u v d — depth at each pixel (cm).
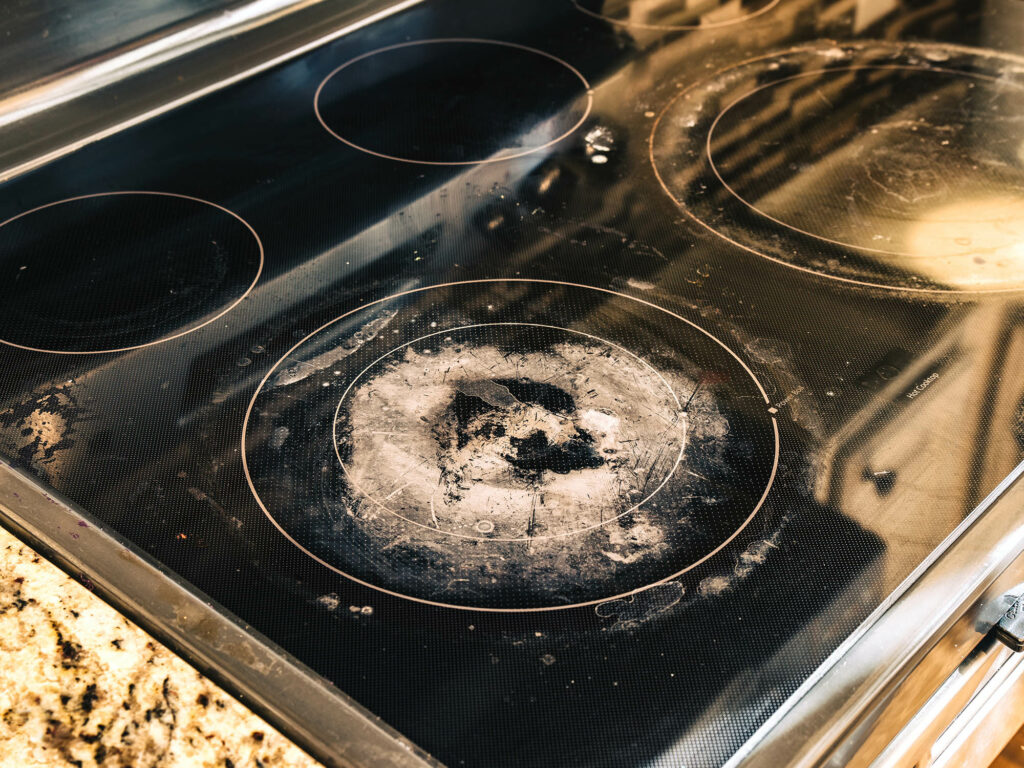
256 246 76
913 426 58
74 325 68
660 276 72
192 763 39
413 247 75
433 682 44
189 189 84
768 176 84
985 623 52
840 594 48
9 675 42
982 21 111
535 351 64
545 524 52
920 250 75
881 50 105
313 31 109
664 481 55
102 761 39
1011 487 54
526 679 44
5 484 54
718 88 98
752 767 41
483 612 48
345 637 46
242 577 49
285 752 40
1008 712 64
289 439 58
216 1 108
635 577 49
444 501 54
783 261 73
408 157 88
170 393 62
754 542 51
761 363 63
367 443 58
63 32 95
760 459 56
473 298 69
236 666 44
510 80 100
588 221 78
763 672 45
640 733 42
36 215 81
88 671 43
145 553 50
